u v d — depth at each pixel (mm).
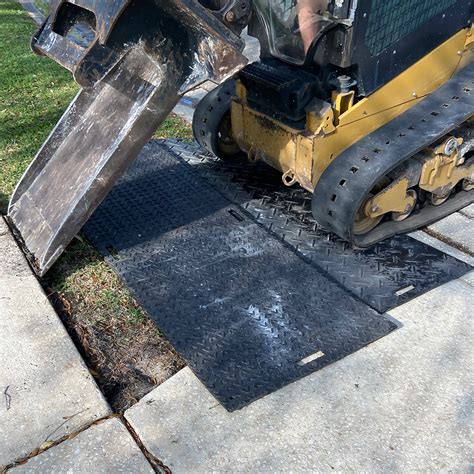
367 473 2195
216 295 3061
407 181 3322
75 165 3459
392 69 3193
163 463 2260
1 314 2967
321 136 3152
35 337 2836
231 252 3381
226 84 4117
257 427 2387
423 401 2477
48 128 5070
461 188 3859
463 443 2299
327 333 2809
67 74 6516
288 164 3443
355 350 2721
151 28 2793
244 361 2664
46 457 2285
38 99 5797
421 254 3330
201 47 2705
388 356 2693
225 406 2445
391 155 3092
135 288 3125
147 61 3342
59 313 3041
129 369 2709
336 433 2354
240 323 2877
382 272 3195
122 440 2344
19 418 2443
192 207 3805
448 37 3375
